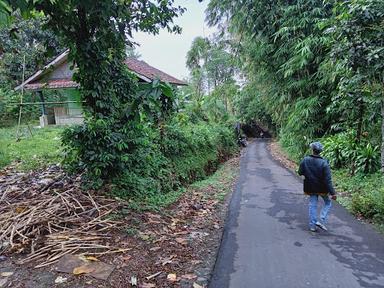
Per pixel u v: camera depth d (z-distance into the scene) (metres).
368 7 5.67
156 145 7.55
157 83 4.54
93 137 5.36
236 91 19.33
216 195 7.69
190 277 3.48
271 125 34.84
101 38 5.19
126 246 3.96
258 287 3.29
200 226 5.24
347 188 7.49
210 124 18.73
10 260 3.47
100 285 3.07
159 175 7.08
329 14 10.30
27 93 19.00
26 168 7.36
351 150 8.41
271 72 13.09
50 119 19.38
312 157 5.03
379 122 8.26
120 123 5.74
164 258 3.86
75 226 4.31
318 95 10.97
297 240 4.58
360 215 5.59
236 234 4.89
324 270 3.62
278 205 6.64
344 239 4.56
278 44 12.01
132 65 15.83
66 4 4.59
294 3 11.25
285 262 3.86
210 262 3.89
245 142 26.56
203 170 10.87
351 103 7.79
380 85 6.48
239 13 12.47
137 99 4.66
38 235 3.99
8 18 2.32
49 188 5.62
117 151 5.62
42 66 6.16
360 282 3.33
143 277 3.39
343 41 6.42
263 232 4.96
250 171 12.07
